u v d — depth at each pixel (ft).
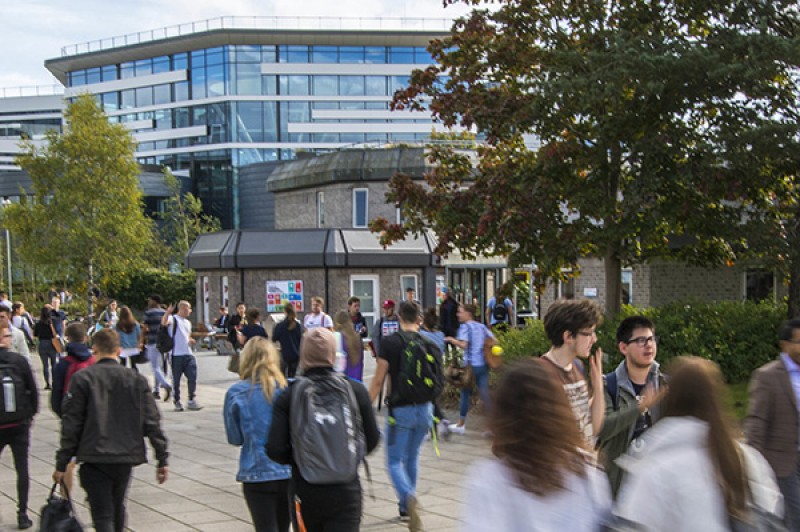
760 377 17.20
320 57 248.73
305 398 15.29
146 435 18.95
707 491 9.49
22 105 336.70
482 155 52.08
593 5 43.34
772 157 39.83
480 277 103.96
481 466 8.87
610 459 14.78
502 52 45.80
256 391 17.51
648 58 37.50
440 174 49.93
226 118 244.83
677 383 10.28
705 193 41.09
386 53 251.19
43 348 57.26
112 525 18.31
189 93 250.78
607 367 39.91
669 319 42.34
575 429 8.77
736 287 80.84
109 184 120.47
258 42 246.88
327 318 51.03
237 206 241.55
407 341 22.70
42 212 117.91
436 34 248.52
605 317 43.70
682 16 44.09
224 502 26.03
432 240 99.40
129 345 49.29
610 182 44.91
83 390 18.21
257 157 244.22
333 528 15.24
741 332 42.55
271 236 98.32
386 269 97.45
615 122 41.06
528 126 43.34
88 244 118.42
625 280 81.46
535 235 43.93
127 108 258.98
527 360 9.26
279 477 17.24
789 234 43.09
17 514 23.15
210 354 87.40
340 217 110.11
